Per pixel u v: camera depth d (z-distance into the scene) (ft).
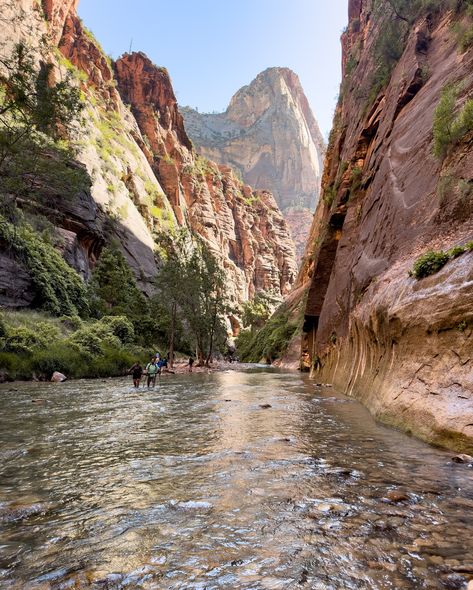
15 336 84.07
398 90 77.10
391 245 50.90
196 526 13.39
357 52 143.74
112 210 229.66
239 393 59.77
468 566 10.35
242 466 20.59
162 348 186.80
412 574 10.12
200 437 28.07
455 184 37.09
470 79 45.01
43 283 123.03
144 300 189.98
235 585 9.84
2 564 11.03
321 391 63.05
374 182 73.97
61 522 13.88
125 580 10.14
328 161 183.93
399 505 14.88
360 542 11.97
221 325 190.80
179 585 9.87
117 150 299.17
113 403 46.78
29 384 70.49
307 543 11.98
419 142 54.90
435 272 29.99
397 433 28.07
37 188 83.56
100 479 18.70
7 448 24.77
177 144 478.18
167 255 276.21
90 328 118.83
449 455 21.66
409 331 30.53
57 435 28.73
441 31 71.72
